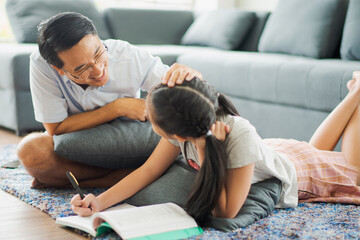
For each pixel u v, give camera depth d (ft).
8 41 13.93
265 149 5.31
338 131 6.50
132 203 5.55
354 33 9.43
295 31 10.62
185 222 4.75
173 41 14.17
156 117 4.48
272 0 14.69
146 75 6.36
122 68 6.18
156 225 4.59
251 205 5.19
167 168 5.85
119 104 6.15
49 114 6.04
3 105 10.11
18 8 11.59
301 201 5.95
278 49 11.05
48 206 5.55
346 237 4.76
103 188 6.42
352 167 6.15
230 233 4.75
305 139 8.62
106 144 5.99
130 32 13.53
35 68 5.88
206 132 4.52
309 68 8.46
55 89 6.01
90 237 4.68
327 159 6.09
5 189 6.25
